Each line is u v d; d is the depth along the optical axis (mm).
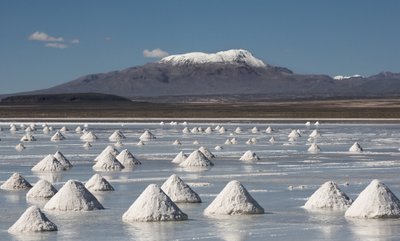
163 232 17938
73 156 39531
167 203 19828
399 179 28438
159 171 31984
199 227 18578
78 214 20688
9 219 19984
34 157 38969
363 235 17438
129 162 34688
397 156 39219
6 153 41625
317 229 18250
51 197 23828
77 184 21984
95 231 18125
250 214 20531
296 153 41469
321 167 33438
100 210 21391
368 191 20312
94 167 33219
